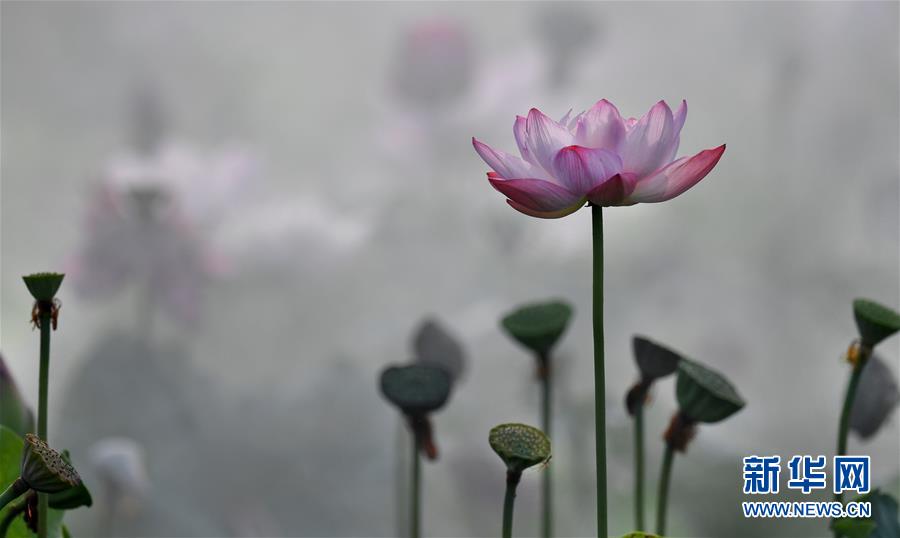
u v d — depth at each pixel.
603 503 2.91
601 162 2.88
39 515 2.97
